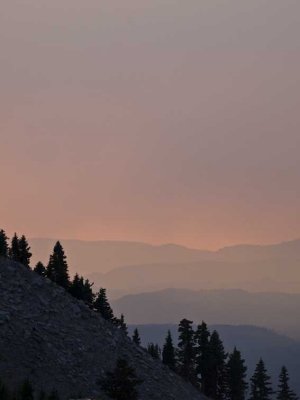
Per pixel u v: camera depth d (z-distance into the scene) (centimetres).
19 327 16888
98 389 15938
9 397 12512
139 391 17475
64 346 17200
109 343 19062
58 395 14012
